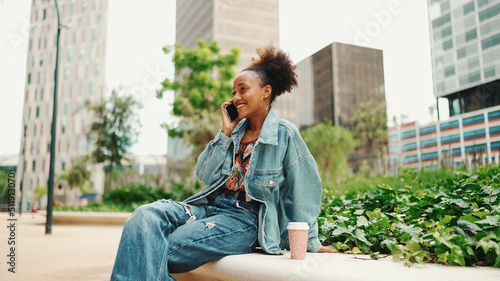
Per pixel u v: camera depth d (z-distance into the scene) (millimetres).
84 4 37281
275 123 1749
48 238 6039
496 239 1380
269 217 1664
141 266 1342
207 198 1846
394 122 11234
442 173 4820
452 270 1195
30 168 34844
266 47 1874
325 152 21703
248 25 39031
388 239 1672
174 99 14500
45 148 35094
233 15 38438
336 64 34875
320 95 37125
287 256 1534
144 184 14438
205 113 14656
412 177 5082
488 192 2166
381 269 1198
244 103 1774
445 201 2117
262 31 40188
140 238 1379
